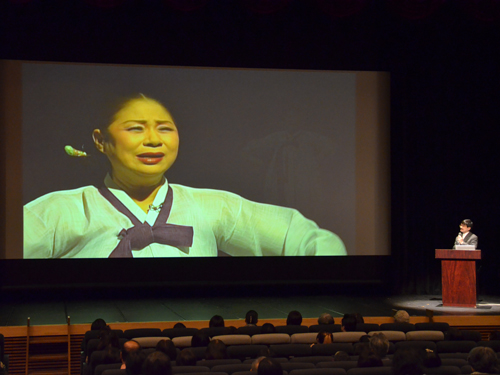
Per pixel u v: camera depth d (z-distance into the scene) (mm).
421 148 10680
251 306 8969
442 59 10594
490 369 3312
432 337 5117
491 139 10648
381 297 10148
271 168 10312
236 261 10609
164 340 4094
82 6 9727
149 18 9938
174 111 10055
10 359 6688
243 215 10211
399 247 10625
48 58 9695
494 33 10406
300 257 10750
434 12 10328
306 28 10336
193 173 10102
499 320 7480
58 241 9648
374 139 10586
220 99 10195
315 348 4523
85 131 9781
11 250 9539
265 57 10305
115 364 3818
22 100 9617
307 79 10422
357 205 10516
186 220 10023
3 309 8625
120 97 9891
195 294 10375
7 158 9562
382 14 10398
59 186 9695
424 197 10688
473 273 8445
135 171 9898
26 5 9562
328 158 10453
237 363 4004
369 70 10570
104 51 9844
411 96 10641
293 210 10352
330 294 10555
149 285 10328
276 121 10336
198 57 10117
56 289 10008
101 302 9375
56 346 6855
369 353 3689
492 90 10602
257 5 9773
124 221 9828
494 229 10633
